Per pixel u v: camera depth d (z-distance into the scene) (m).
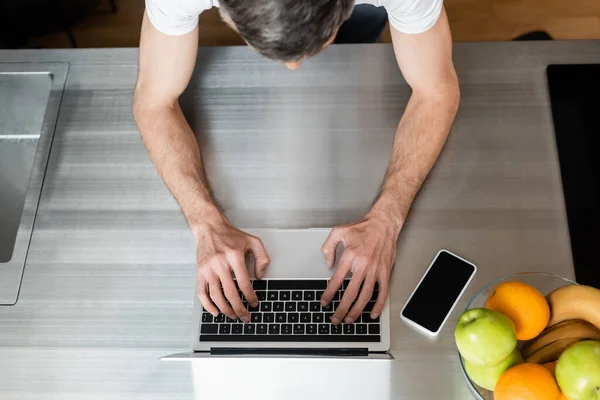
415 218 1.07
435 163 1.11
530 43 1.20
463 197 1.08
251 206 1.10
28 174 1.36
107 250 1.08
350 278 1.04
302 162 1.13
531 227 1.06
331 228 1.07
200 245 1.05
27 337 1.02
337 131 1.15
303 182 1.11
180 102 1.18
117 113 1.19
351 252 1.02
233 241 1.04
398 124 1.15
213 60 1.21
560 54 1.19
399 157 1.10
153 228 1.09
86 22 2.08
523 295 0.83
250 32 0.79
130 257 1.07
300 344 0.98
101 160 1.15
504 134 1.13
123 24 2.08
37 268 1.07
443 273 1.02
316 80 1.19
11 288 1.06
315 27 0.78
